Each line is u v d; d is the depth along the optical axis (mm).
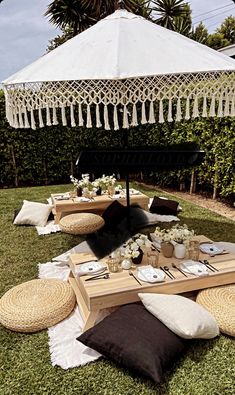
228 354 2008
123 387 1791
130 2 7773
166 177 6926
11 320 2252
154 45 2762
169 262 2605
